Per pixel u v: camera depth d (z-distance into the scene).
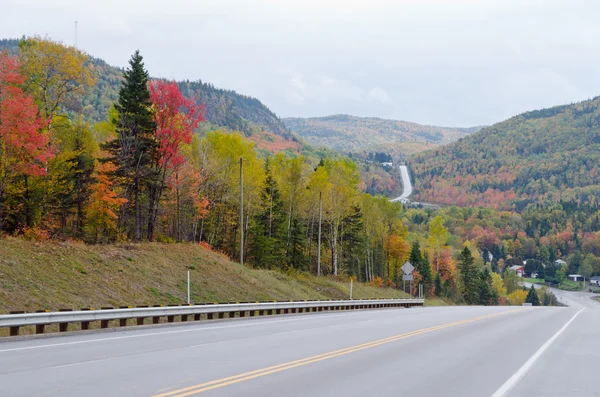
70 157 41.44
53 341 16.83
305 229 76.50
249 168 61.72
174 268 37.25
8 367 11.82
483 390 10.27
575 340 19.69
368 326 23.56
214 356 13.77
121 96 45.25
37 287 24.84
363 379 11.09
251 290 41.16
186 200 56.03
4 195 36.12
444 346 17.09
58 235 37.41
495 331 22.72
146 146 45.69
